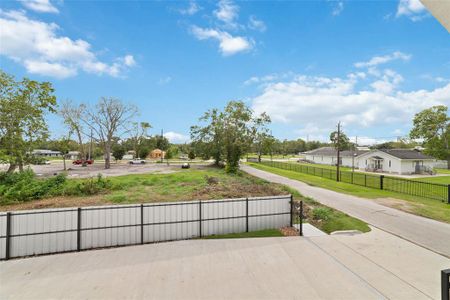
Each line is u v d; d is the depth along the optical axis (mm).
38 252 6141
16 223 5965
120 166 33906
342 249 6109
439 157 35875
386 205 11141
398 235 7090
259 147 46062
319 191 14906
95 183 13469
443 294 2420
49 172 23797
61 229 6328
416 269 5016
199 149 32312
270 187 14938
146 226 7020
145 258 5742
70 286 4504
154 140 70500
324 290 4277
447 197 12859
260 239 6988
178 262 5504
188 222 7379
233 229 7816
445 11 2768
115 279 4754
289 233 7574
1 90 14648
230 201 7777
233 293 4219
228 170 24625
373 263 5305
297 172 27734
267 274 4887
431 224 8172
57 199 11445
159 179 16969
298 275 4828
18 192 11281
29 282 4676
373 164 35031
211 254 5941
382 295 4105
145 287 4445
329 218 8781
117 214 6773
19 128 14922
